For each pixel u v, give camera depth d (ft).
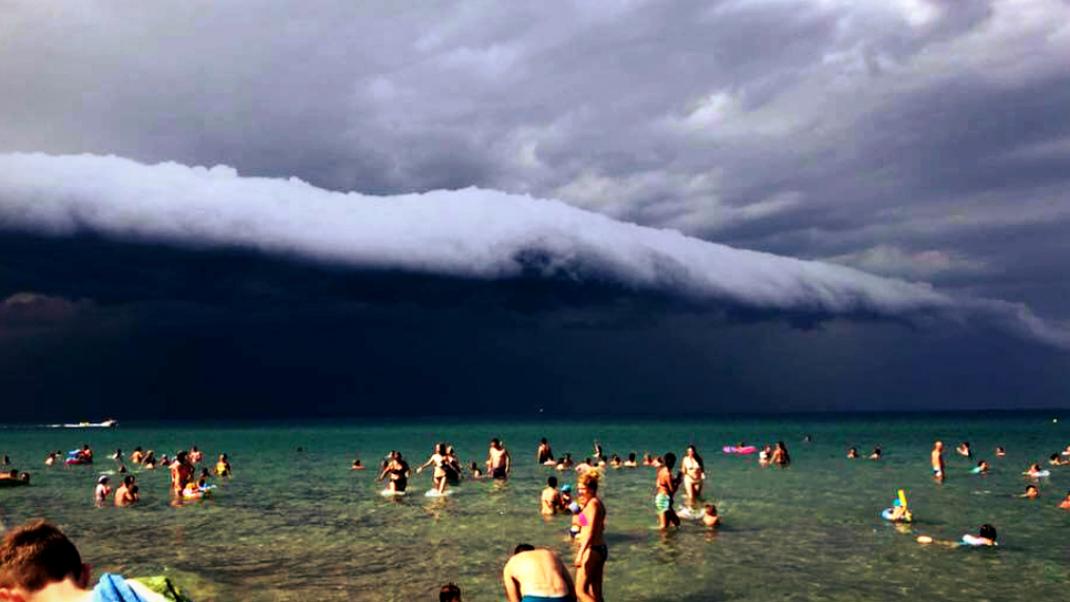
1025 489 103.96
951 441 271.90
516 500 95.09
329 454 224.33
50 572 8.89
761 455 158.51
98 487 98.12
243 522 77.87
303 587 49.42
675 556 57.98
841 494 98.89
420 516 81.25
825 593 47.09
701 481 90.27
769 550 60.08
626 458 199.31
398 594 47.50
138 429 634.02
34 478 132.98
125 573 53.72
